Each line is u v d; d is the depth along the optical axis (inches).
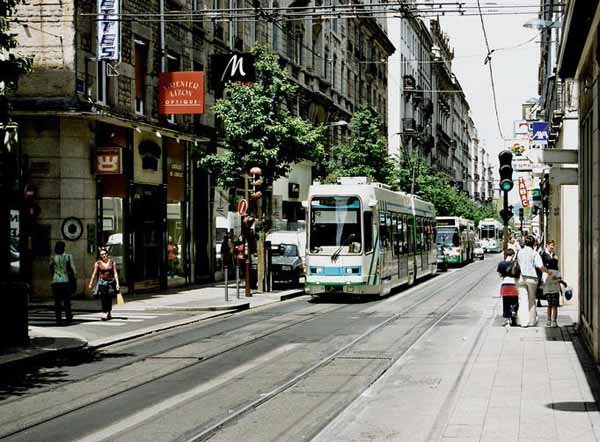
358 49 2610.7
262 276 1259.2
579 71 649.6
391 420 387.9
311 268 1125.7
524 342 655.8
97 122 1076.5
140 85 1224.8
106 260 871.7
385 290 1185.4
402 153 2640.3
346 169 2030.0
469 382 478.6
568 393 438.6
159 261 1280.8
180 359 608.1
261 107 1272.1
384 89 3053.6
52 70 1018.7
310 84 2047.2
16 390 494.3
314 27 2082.9
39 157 1034.7
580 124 689.6
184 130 1357.0
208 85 1475.1
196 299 1117.1
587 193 631.8
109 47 1040.2
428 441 339.9
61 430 382.6
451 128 5064.0
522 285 767.7
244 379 516.7
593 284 558.9
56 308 822.5
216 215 1517.0
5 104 598.5
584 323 653.9
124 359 613.6
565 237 1067.9
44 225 1034.1
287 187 1871.3
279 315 953.5
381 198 1190.9
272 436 362.9
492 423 368.8
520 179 2778.1
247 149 1284.4
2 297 637.3
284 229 1829.5
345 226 1119.0
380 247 1154.0
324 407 426.6
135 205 1192.2
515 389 452.4
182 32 1354.6
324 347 663.8
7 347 640.4
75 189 1037.8
